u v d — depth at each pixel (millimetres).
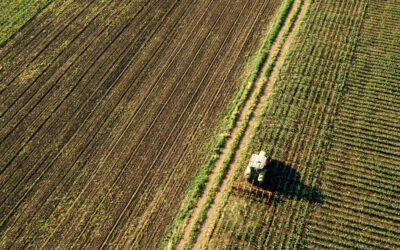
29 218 25547
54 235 24594
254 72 33031
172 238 23719
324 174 26219
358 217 24031
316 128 28703
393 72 32125
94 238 24266
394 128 28438
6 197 26812
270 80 32594
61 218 25391
